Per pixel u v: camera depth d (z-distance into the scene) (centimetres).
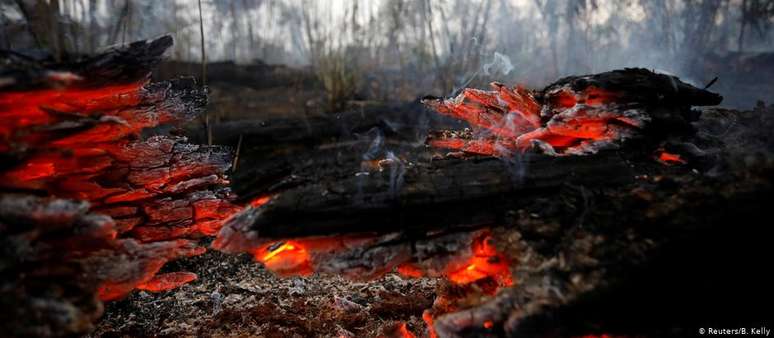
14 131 161
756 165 184
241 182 259
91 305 164
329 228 183
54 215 153
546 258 171
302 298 292
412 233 189
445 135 294
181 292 298
